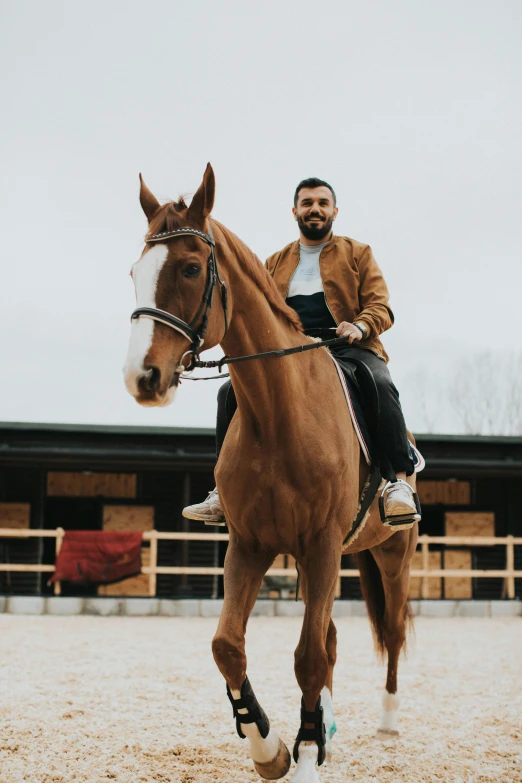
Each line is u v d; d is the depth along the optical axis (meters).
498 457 20.45
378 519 5.39
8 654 9.95
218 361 4.10
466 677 8.88
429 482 21.41
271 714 6.76
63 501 20.41
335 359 5.15
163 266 3.87
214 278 4.01
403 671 9.34
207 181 4.02
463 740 5.86
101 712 6.55
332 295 5.56
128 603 16.20
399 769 5.14
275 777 4.36
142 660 9.71
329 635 5.50
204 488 20.69
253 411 4.34
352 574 18.06
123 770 4.93
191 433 19.05
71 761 5.08
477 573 17.08
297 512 4.36
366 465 5.06
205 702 7.14
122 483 20.61
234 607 4.28
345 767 5.17
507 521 20.77
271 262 5.88
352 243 5.70
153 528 20.48
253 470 4.37
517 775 5.02
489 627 14.58
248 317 4.30
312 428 4.43
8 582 19.33
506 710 6.98
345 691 7.95
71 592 20.17
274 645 11.57
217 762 5.18
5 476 19.94
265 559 4.54
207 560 20.33
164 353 3.75
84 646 10.93
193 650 10.75
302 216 5.62
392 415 5.13
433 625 14.93
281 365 4.32
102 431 18.92
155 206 4.27
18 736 5.65
